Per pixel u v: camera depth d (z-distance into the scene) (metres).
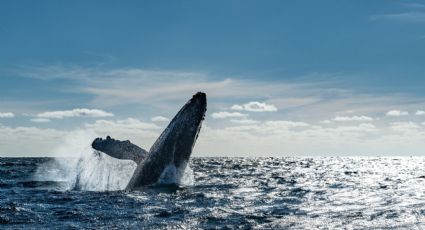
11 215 16.41
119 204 19.02
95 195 21.86
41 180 33.06
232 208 18.59
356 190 28.02
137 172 23.56
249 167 74.06
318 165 93.00
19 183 30.08
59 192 23.56
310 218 16.28
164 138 23.94
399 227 14.53
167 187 23.80
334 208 19.03
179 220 15.62
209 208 18.34
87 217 16.03
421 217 16.53
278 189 28.17
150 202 19.58
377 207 19.47
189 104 23.59
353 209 18.73
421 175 48.69
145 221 15.38
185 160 23.72
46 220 15.49
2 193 23.42
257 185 31.14
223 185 30.05
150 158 23.47
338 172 56.47
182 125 23.47
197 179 36.84
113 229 14.05
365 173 53.81
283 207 19.23
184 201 20.20
